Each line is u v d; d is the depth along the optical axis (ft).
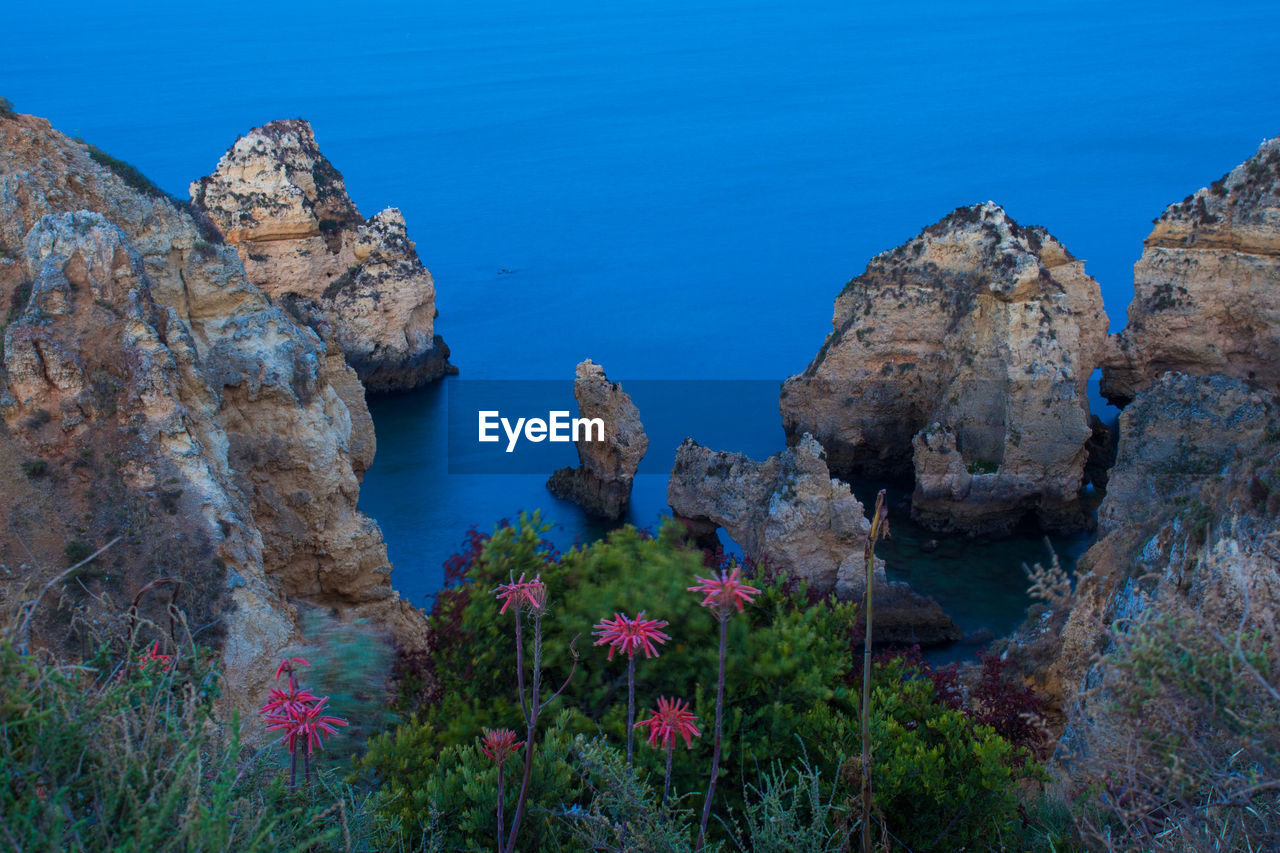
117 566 76.07
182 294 100.68
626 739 46.70
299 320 136.05
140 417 80.94
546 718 47.52
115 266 84.74
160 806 23.44
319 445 103.40
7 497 76.69
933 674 71.56
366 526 107.76
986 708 73.20
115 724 24.48
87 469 79.15
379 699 52.60
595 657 49.32
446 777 43.06
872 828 45.42
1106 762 32.50
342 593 106.32
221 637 74.79
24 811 22.85
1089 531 194.18
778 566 156.25
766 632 51.26
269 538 102.32
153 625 31.63
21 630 26.63
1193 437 161.68
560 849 39.65
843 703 54.60
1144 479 163.53
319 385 108.06
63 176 93.30
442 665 52.49
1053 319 192.85
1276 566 36.22
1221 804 30.96
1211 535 70.49
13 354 78.95
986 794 48.78
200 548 77.87
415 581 175.11
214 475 82.43
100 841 23.16
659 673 49.11
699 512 173.58
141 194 100.32
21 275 85.25
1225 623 32.91
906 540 190.60
